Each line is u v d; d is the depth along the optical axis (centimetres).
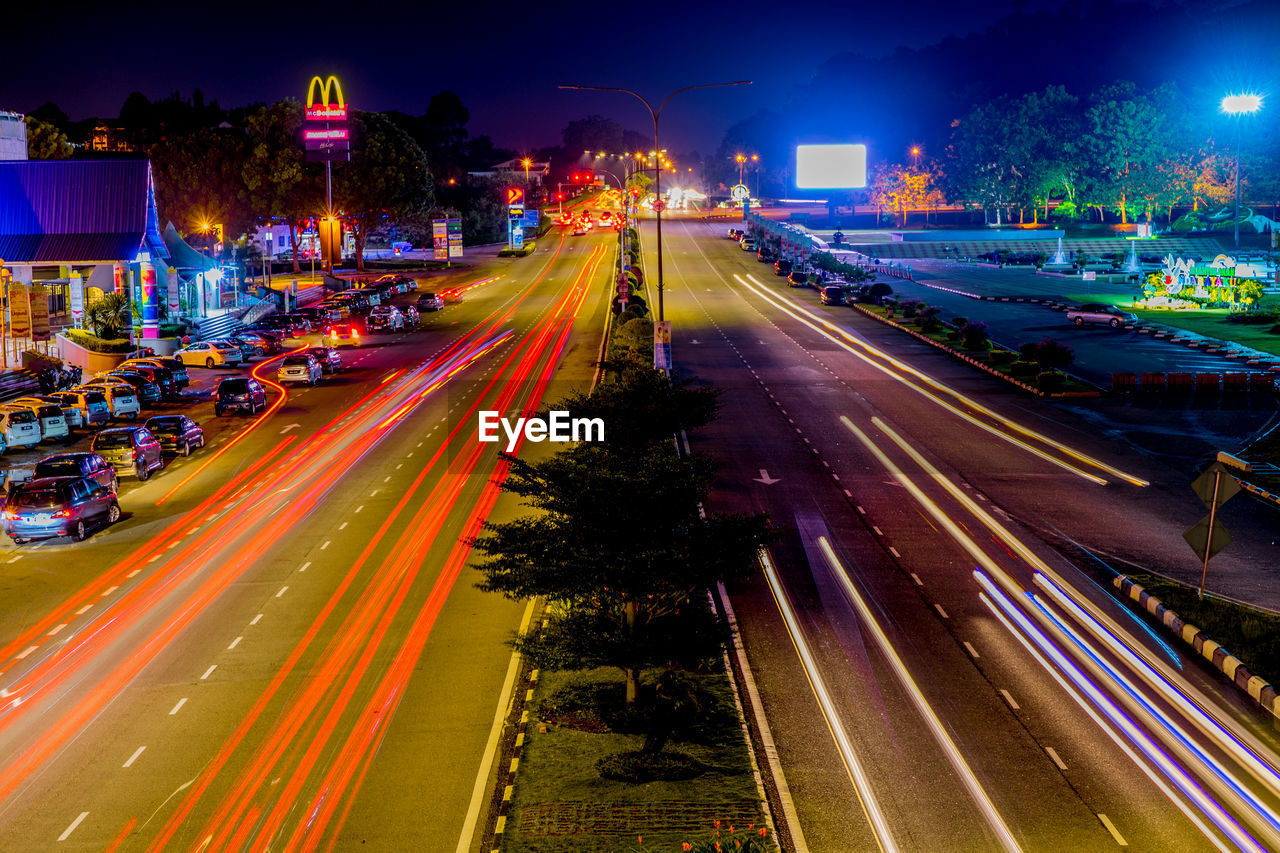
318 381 6056
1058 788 1652
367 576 2708
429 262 13712
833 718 1897
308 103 12062
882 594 2548
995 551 2878
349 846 1490
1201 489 2445
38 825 1561
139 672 2128
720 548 1839
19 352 6166
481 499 3462
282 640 2284
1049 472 3759
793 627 2341
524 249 14625
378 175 12350
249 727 1872
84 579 2741
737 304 9525
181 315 8069
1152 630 2331
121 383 5119
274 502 3484
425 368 6569
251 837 1517
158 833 1532
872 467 3834
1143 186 14812
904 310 8244
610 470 1909
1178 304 8481
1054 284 10894
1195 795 1634
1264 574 2711
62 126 19350
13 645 2295
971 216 18662
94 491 3203
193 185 11844
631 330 6956
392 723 1881
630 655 1809
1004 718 1897
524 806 1566
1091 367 5916
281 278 11844
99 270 7688
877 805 1600
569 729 1831
